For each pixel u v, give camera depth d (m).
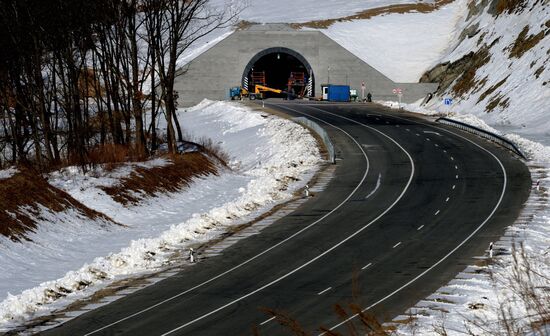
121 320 59.91
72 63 133.38
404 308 60.22
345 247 83.94
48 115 133.00
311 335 53.72
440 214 99.75
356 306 31.48
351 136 175.12
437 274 71.19
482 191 113.94
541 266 67.75
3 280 70.88
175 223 100.81
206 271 75.56
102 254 82.75
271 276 72.69
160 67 142.38
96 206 102.19
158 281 72.31
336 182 126.88
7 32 126.12
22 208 86.94
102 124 140.38
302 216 101.88
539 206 101.38
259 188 123.88
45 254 80.75
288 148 167.25
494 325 50.59
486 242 83.12
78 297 67.38
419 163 140.88
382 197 113.00
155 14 144.38
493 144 159.12
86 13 136.00
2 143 148.62
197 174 133.00
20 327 59.09
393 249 82.25
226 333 55.41
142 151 135.25
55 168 119.44
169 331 56.44
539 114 189.75
